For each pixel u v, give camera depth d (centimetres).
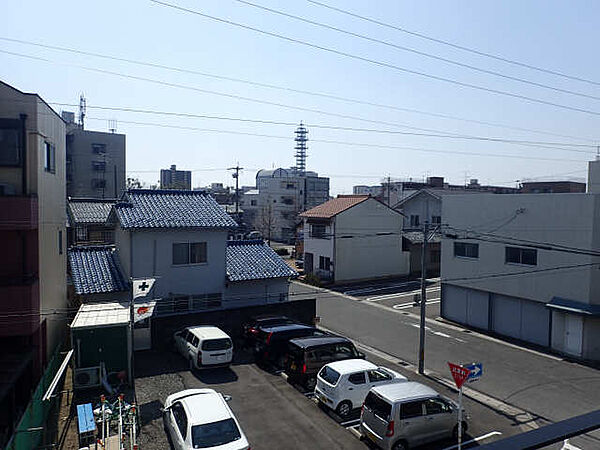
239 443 945
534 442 177
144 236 1864
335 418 1229
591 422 197
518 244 2011
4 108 1311
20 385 1293
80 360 1396
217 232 2022
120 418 1057
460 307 2322
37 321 1307
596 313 1716
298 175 7644
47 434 1095
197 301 1992
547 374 1616
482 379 1556
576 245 1817
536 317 1975
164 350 1781
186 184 6425
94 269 1930
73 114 6375
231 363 1623
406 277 3644
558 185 4716
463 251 2311
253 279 2067
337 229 3338
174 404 1089
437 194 3950
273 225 6494
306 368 1409
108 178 5347
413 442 1059
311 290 3138
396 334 2098
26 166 1325
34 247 1342
